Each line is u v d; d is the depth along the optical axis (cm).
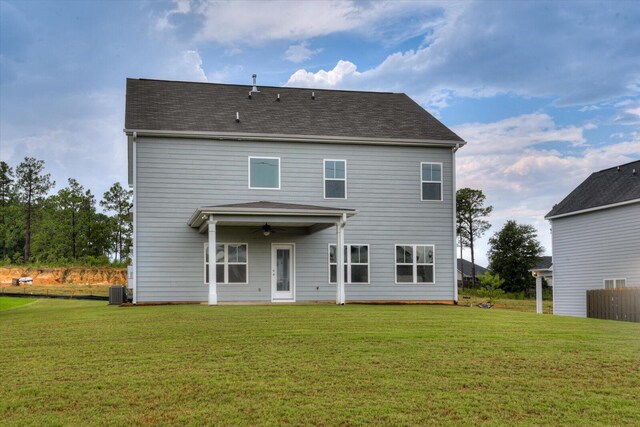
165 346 1005
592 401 689
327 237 2209
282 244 2172
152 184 2061
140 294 2038
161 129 2056
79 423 621
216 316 1428
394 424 615
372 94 2647
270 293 2147
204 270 2089
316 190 2191
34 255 6881
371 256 2228
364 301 2206
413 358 899
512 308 3403
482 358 903
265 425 612
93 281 5397
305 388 736
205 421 625
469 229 7156
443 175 2306
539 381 773
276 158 2166
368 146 2248
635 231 2542
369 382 762
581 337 1115
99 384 759
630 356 924
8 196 7319
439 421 623
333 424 616
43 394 721
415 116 2464
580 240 2894
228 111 2280
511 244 6384
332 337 1084
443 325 1269
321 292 2184
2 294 3716
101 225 6644
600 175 3069
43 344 1060
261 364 860
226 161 2122
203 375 798
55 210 6875
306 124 2262
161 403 683
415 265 2261
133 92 2330
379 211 2242
